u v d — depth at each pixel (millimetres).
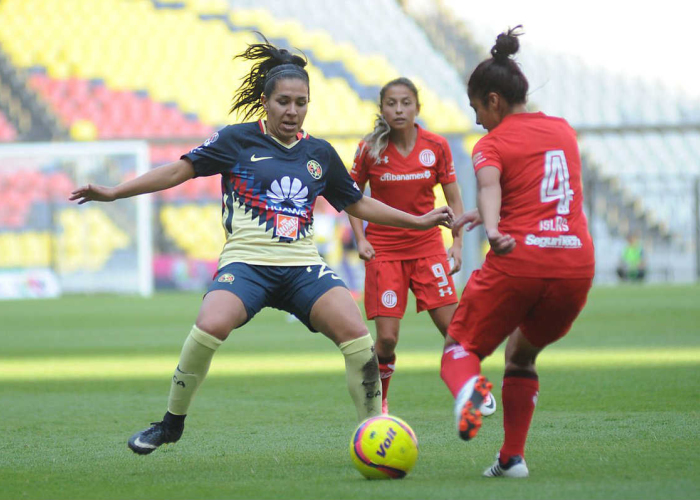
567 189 13016
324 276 15141
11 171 89250
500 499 11484
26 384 26844
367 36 112812
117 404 22656
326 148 15805
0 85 102438
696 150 107000
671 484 12172
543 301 13047
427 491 12125
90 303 72688
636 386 23188
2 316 58281
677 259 99750
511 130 13164
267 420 19516
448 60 111250
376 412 15055
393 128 21422
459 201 22156
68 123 100375
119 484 13203
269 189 15164
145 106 102000
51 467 14695
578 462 13984
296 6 115125
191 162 15102
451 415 19672
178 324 50094
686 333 38562
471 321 13102
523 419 13188
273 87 15180
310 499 11828
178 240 93438
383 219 16125
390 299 20859
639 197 100438
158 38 107875
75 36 107188
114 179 89250
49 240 90000
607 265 101000
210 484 13086
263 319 55500
